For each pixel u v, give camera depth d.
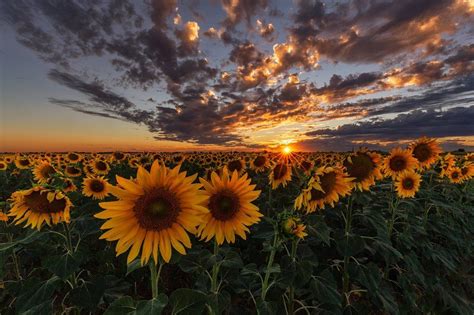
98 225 4.28
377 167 4.60
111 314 2.34
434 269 5.59
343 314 4.23
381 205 6.29
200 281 3.93
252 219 2.94
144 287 5.49
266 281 3.58
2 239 6.19
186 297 2.60
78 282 4.15
